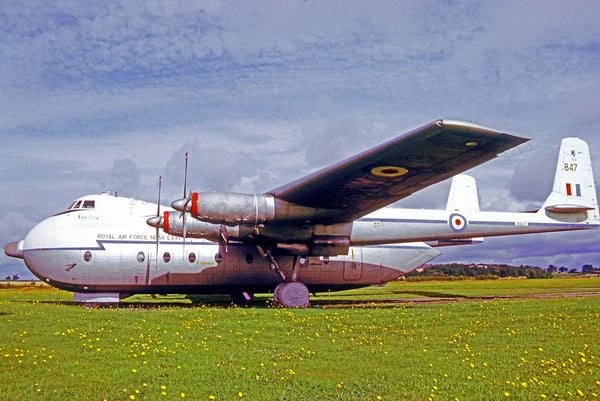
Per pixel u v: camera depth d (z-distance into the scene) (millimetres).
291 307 16188
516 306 14359
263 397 5762
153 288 17281
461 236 19328
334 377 6621
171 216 15812
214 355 7898
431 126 10047
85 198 17625
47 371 6695
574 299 16906
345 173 12969
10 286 43031
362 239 17344
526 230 20531
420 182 13891
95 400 5539
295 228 15945
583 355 7738
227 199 14633
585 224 21688
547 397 5754
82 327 10094
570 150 22219
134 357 7625
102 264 16625
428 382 6344
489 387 6121
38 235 16828
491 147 11125
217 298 21359
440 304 16406
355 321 11703
